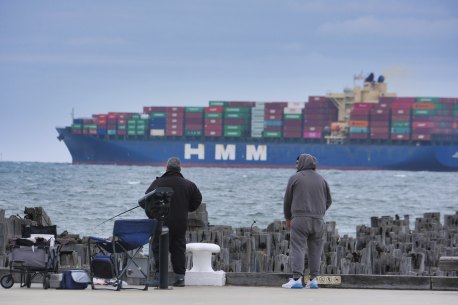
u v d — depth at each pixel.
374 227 83.75
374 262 59.91
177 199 44.06
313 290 43.38
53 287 42.03
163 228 42.50
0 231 56.16
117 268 41.66
